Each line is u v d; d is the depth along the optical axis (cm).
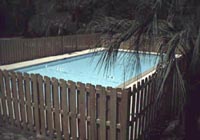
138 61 261
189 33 253
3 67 1211
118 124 398
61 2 1566
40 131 488
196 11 257
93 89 411
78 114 436
